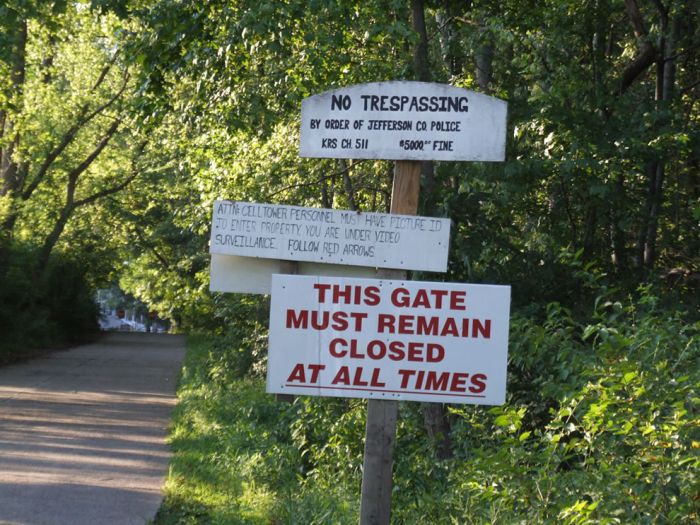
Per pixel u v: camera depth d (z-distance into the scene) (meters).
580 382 6.26
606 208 13.20
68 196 41.94
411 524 8.10
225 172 16.81
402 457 9.49
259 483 11.13
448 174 11.98
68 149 41.19
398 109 5.35
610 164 12.46
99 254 50.25
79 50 36.03
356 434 10.70
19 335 36.31
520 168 11.94
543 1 14.70
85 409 18.84
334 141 5.40
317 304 5.24
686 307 11.45
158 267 48.69
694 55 17.50
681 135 12.95
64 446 13.86
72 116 37.34
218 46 13.14
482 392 5.15
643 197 14.16
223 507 9.91
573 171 12.38
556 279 11.95
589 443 5.61
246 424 14.56
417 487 8.80
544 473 5.71
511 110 13.26
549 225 13.30
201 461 12.72
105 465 12.38
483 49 16.14
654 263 14.78
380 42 14.40
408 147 5.34
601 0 14.69
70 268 46.62
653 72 19.19
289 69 13.67
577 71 14.20
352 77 14.09
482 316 5.16
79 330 47.59
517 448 6.11
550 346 6.95
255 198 16.36
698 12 15.22
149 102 13.70
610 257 13.91
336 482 10.48
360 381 5.21
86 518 9.24
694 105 18.83
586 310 11.39
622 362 5.59
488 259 11.98
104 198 46.47
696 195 16.75
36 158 37.88
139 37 13.33
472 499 7.28
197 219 17.50
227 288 5.40
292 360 5.23
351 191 15.42
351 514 8.55
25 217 40.09
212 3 12.81
